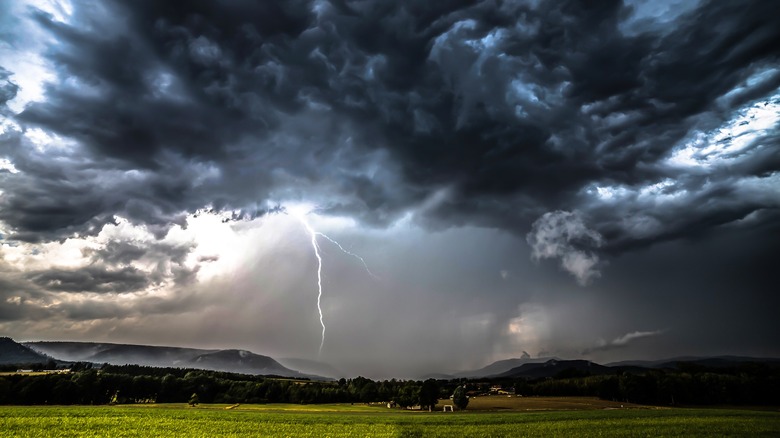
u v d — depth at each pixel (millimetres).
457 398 78125
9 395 77438
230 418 53156
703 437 36531
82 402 83938
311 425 47062
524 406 83875
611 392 96000
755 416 56781
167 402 95500
